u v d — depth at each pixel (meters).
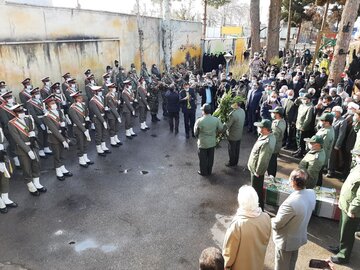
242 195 3.41
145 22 16.33
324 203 5.88
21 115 6.67
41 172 7.97
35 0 13.33
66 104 10.30
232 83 12.13
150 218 6.06
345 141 7.28
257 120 10.66
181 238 5.50
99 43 13.52
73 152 9.22
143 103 10.92
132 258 5.04
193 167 8.31
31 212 6.27
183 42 20.05
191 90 10.47
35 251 5.19
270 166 7.21
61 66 11.79
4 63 9.62
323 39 19.39
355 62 13.83
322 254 5.10
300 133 8.52
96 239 5.47
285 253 3.98
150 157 8.95
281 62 19.00
